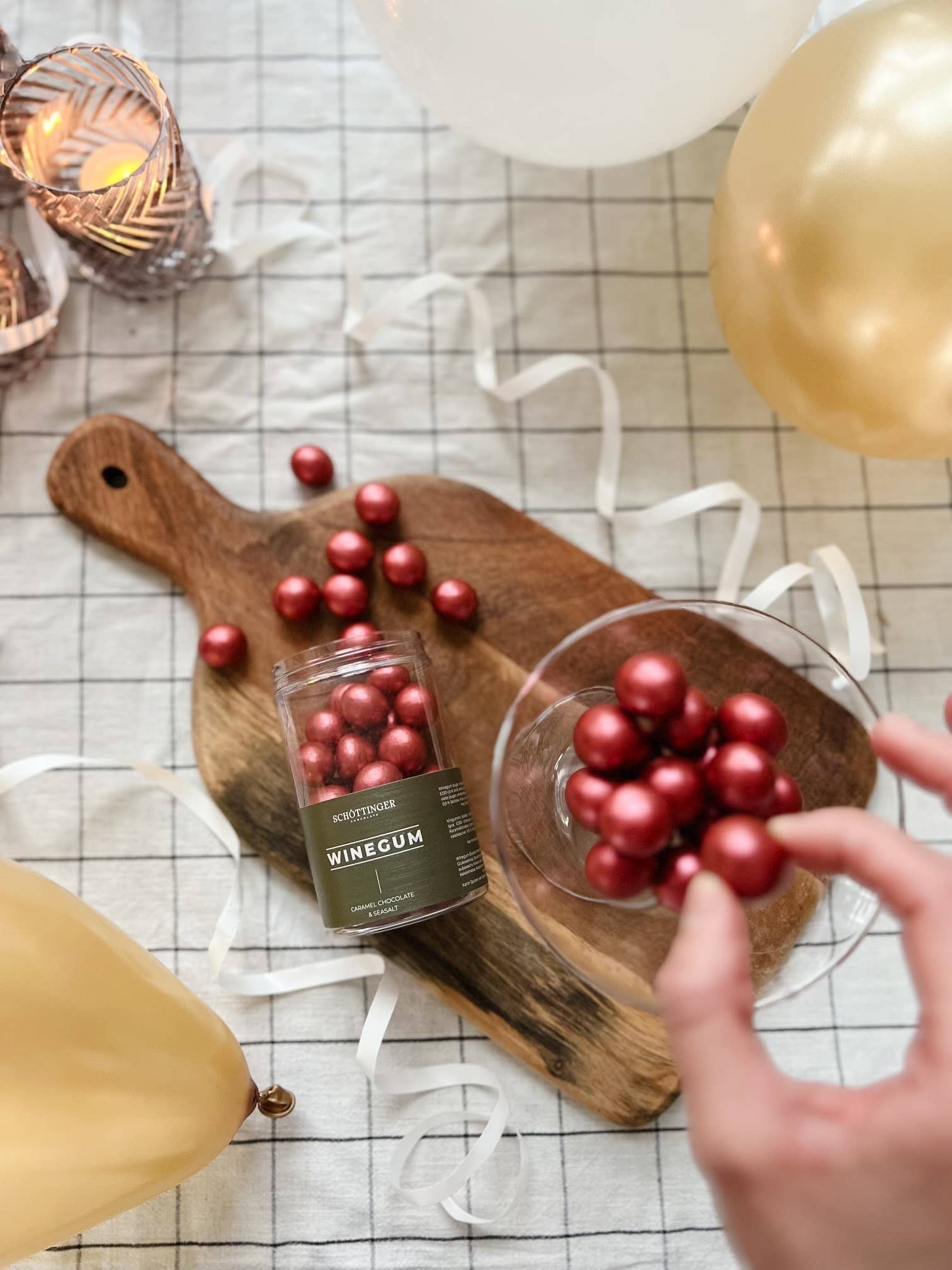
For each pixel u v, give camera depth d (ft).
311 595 1.56
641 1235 1.53
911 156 1.28
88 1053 1.37
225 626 1.57
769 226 1.36
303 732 1.48
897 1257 1.09
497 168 1.73
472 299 1.65
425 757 1.45
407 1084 1.53
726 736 1.29
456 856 1.44
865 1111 1.10
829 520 1.68
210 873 1.60
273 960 1.58
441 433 1.68
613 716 1.25
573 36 1.29
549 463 1.68
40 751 1.62
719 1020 1.12
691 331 1.71
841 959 1.38
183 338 1.69
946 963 1.11
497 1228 1.53
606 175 1.73
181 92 1.72
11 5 1.71
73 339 1.68
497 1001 1.54
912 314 1.31
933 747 1.20
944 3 1.33
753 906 1.31
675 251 1.72
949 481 1.69
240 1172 1.54
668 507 1.61
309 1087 1.56
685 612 1.55
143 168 1.48
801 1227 1.10
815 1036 1.57
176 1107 1.40
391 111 1.73
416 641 1.50
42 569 1.64
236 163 1.68
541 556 1.63
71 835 1.60
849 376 1.38
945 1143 1.08
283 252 1.70
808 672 1.59
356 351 1.69
